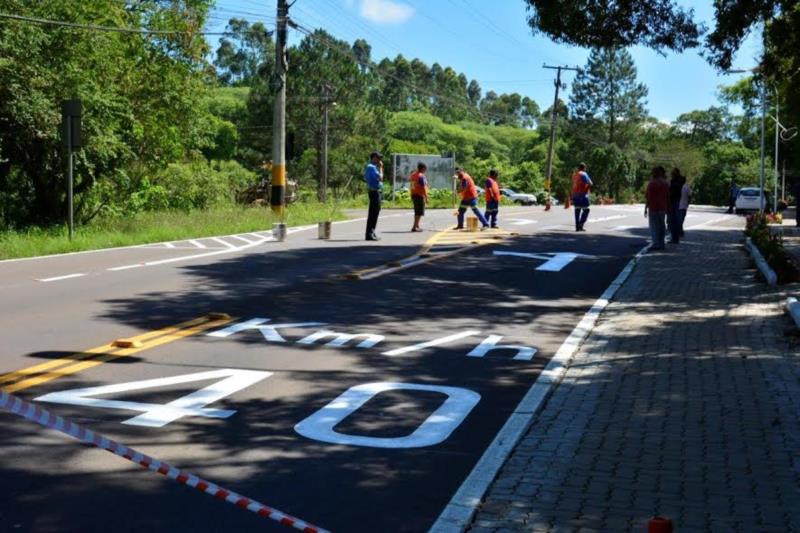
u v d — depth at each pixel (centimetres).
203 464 590
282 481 564
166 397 748
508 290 1466
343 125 7612
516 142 18912
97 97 2725
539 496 540
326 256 1895
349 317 1176
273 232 2338
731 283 1546
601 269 1767
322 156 7400
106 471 567
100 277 1515
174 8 3519
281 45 3098
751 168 10588
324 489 552
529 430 684
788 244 2353
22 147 2764
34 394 741
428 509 523
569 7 1931
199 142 3800
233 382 805
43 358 879
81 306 1208
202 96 3781
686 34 1928
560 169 11650
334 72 7750
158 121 3541
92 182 3023
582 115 11012
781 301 1319
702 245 2306
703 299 1363
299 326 1097
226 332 1042
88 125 2731
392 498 540
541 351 992
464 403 764
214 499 526
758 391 794
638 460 608
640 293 1442
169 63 3506
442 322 1163
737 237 2653
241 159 8244
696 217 4253
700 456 616
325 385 810
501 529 488
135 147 3475
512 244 2220
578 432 677
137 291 1354
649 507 520
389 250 2038
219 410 716
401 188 5638
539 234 2570
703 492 545
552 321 1189
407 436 667
